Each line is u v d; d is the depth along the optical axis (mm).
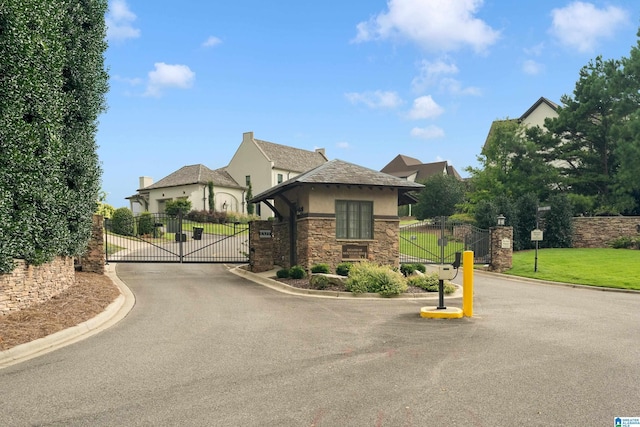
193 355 6973
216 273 19328
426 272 18000
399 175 66562
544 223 29422
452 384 5609
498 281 19344
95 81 12609
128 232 30578
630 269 19734
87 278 14430
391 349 7355
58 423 4488
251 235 19703
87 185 12461
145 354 7035
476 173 36062
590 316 10648
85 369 6262
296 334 8461
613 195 30250
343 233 17797
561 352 7168
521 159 33875
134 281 16172
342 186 17625
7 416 4664
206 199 46031
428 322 9719
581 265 21516
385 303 12586
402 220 48344
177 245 29469
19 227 8789
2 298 8680
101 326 9148
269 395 5238
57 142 9805
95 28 12539
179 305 11648
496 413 4707
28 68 8773
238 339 8039
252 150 50719
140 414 4703
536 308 11906
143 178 51406
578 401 5043
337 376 5938
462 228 30812
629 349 7371
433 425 4406
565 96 32781
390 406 4891
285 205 20609
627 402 5016
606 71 30938
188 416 4641
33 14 8992
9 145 8508
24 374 6059
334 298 13406
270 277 17516
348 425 4410
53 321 8750
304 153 57531
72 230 11875
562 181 32062
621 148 27500
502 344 7711
